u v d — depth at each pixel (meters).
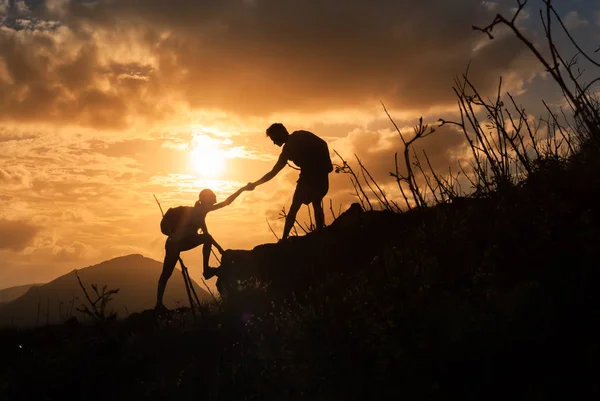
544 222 2.86
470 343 2.40
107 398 4.51
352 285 3.42
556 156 3.55
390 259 3.32
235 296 5.29
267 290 6.21
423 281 2.92
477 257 3.03
